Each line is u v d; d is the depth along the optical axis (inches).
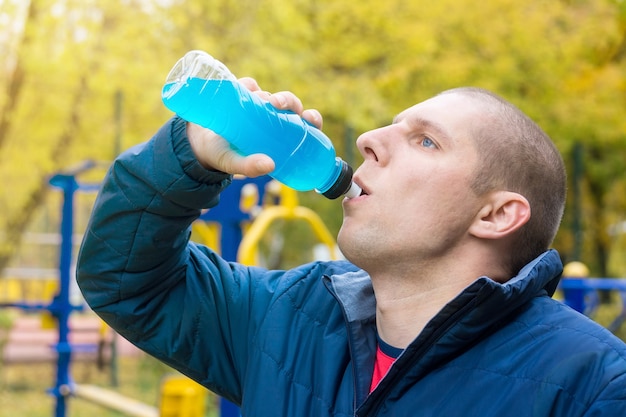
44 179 335.3
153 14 297.1
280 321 61.5
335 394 57.3
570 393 49.1
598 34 342.0
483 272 57.6
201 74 54.3
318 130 60.7
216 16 304.2
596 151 426.6
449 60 314.5
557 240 442.9
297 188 61.0
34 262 631.2
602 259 473.1
